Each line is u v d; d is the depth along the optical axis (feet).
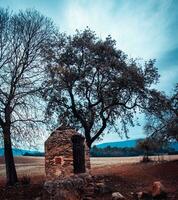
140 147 154.10
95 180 96.89
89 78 115.55
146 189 89.56
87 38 117.08
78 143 91.61
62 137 87.51
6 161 101.96
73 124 115.44
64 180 84.12
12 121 97.30
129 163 152.76
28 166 179.42
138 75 115.85
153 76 122.31
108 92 113.19
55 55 115.03
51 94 112.37
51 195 83.20
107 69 113.09
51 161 86.63
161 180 103.35
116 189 89.15
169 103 124.16
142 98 119.55
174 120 122.21
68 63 115.03
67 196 81.25
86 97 115.65
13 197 89.25
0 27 102.94
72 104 113.70
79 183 84.99
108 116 117.91
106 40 117.91
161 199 78.48
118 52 119.14
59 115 113.29
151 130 127.95
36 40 106.83
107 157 253.44
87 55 115.34
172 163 127.75
